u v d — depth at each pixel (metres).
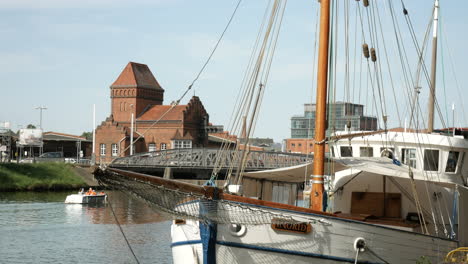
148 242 41.03
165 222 52.22
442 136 21.67
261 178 21.91
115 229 47.50
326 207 17.94
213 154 82.06
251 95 20.83
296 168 19.00
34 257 36.19
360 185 21.58
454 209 21.03
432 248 18.69
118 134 122.69
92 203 69.19
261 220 16.22
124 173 15.58
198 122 129.12
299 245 16.42
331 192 19.83
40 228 48.06
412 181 19.03
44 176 89.88
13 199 73.19
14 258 35.88
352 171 21.69
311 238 16.48
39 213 58.56
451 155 21.55
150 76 135.38
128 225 50.06
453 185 21.02
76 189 90.94
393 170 19.02
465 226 22.88
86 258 35.59
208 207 16.06
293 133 170.62
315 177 17.81
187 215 15.95
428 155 21.56
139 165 76.44
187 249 18.48
